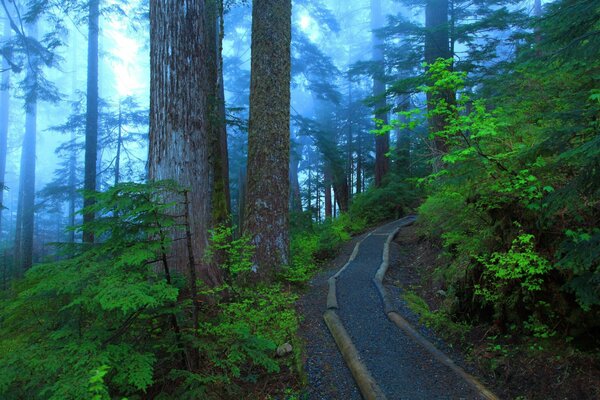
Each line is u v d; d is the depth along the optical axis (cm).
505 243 434
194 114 548
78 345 269
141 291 274
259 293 640
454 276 615
